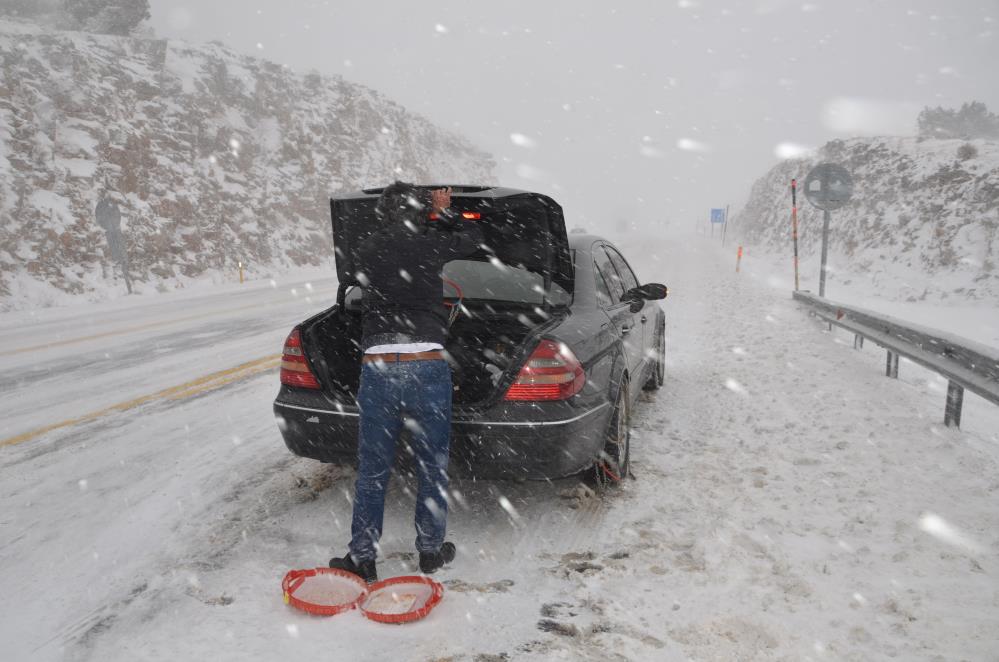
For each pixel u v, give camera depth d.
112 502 4.00
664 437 5.29
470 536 3.56
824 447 4.98
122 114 20.53
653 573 3.17
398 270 2.94
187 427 5.48
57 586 3.07
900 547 3.45
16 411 6.09
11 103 17.64
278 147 27.27
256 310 13.41
